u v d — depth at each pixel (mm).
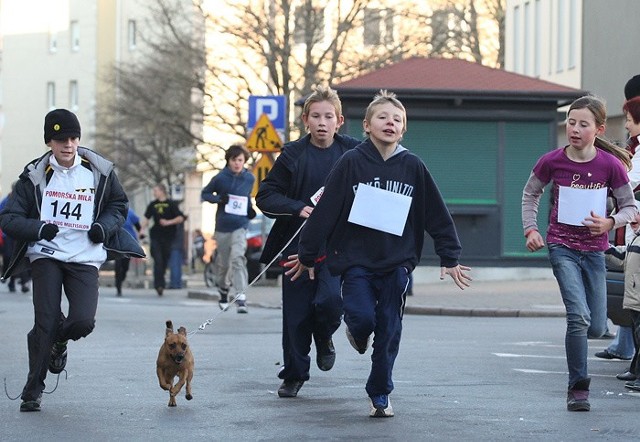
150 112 75875
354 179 14219
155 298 41656
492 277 42875
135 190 95000
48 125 15125
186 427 13891
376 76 42469
